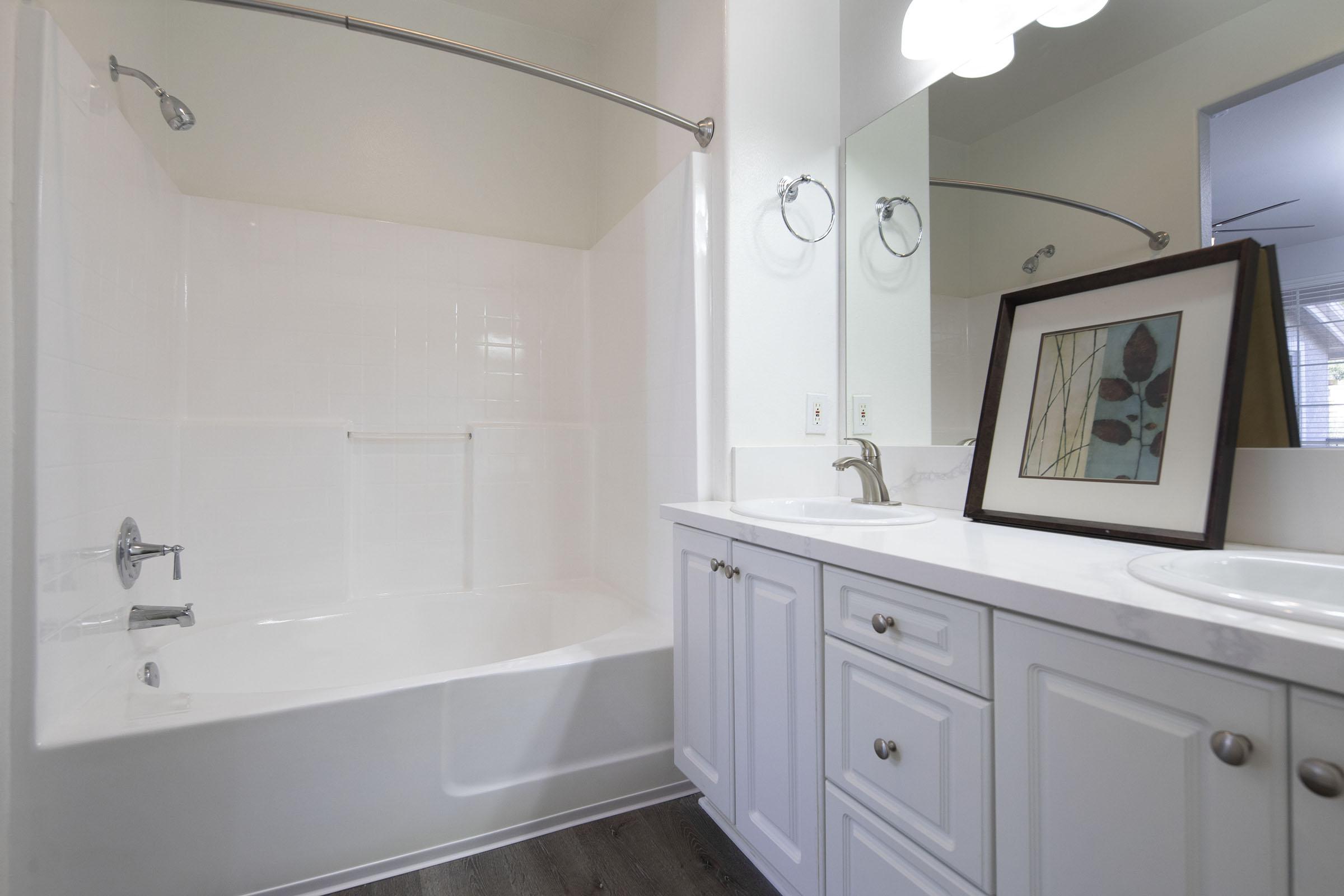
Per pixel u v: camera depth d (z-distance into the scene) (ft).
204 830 4.15
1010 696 2.54
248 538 6.98
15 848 3.76
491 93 8.71
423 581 7.98
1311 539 3.08
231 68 7.30
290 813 4.36
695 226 6.08
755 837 4.23
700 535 4.97
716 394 5.96
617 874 4.66
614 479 8.00
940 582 2.83
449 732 4.87
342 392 7.61
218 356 7.02
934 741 2.89
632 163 8.00
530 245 8.71
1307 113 3.19
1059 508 3.93
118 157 5.20
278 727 4.34
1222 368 3.29
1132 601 2.13
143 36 6.18
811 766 3.72
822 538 3.66
